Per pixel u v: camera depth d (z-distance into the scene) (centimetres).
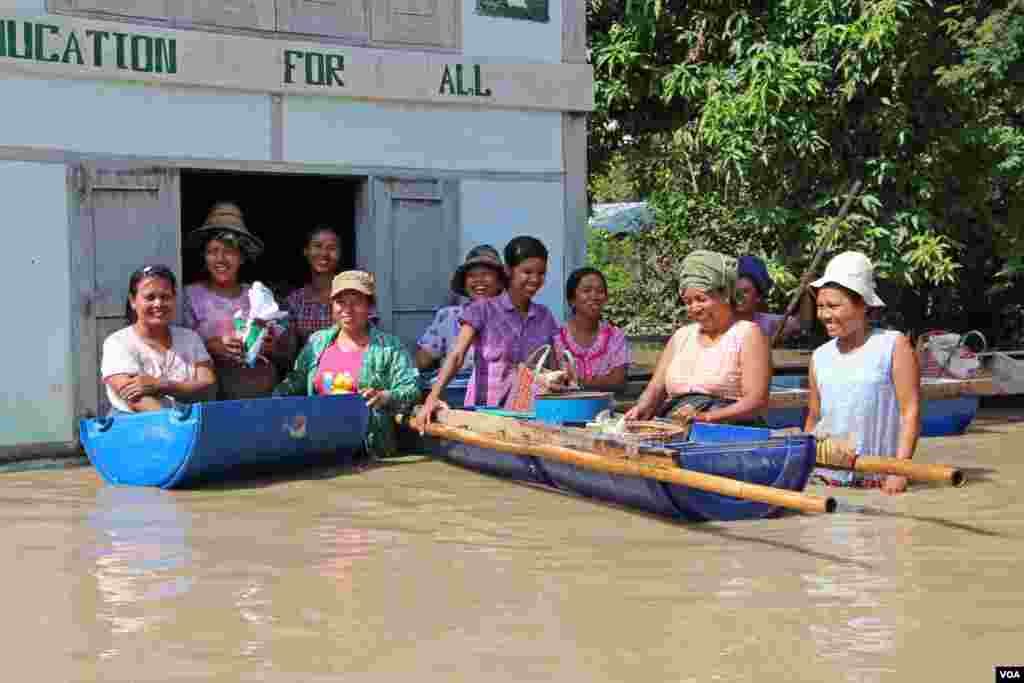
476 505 672
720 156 1262
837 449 608
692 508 612
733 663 400
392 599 480
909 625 439
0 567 538
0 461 822
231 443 729
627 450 613
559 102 1044
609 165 1585
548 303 1052
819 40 1212
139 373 780
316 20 934
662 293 2183
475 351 847
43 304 837
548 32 1041
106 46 846
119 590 498
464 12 999
